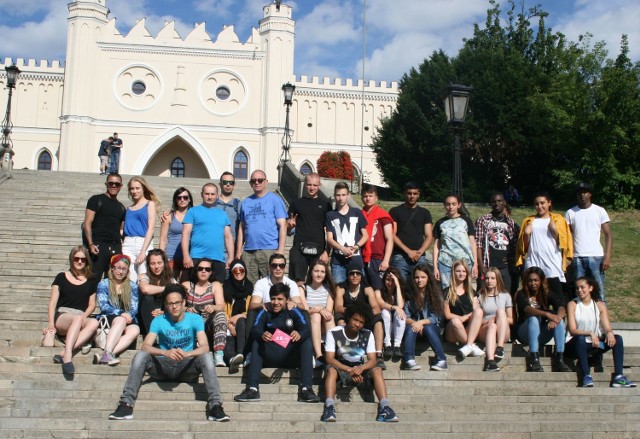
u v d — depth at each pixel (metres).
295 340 9.21
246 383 9.08
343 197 10.98
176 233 11.46
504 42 38.59
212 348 9.86
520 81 32.50
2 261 13.85
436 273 11.38
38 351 9.36
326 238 10.96
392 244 11.12
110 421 8.27
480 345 10.69
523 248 11.28
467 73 33.78
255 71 46.16
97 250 10.95
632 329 13.59
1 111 45.81
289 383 9.46
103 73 44.69
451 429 8.66
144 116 44.75
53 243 14.99
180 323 9.13
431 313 10.22
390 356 10.12
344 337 9.12
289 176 22.17
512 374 9.98
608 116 27.06
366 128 48.59
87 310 9.77
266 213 11.30
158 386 9.01
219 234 10.70
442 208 25.69
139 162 44.38
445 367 9.95
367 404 9.03
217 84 45.84
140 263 10.45
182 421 8.36
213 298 10.07
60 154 43.41
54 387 8.93
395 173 34.97
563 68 29.67
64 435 8.12
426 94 34.50
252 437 8.28
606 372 10.31
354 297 10.25
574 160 29.77
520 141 32.41
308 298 10.23
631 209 26.70
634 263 19.02
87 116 43.66
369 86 48.94
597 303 10.37
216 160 45.31
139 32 45.22
